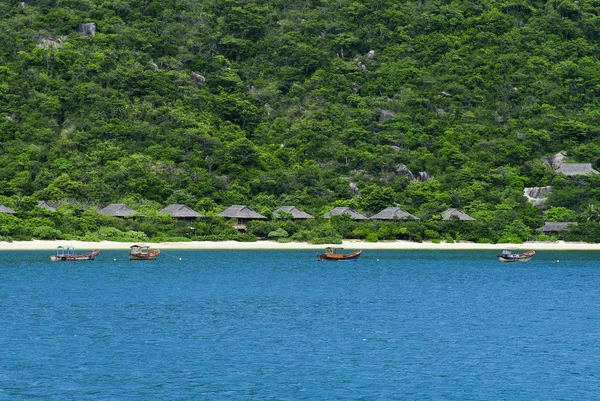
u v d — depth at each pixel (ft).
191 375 348.38
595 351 396.57
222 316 483.92
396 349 399.03
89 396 318.86
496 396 324.80
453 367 365.61
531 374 354.95
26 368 354.74
